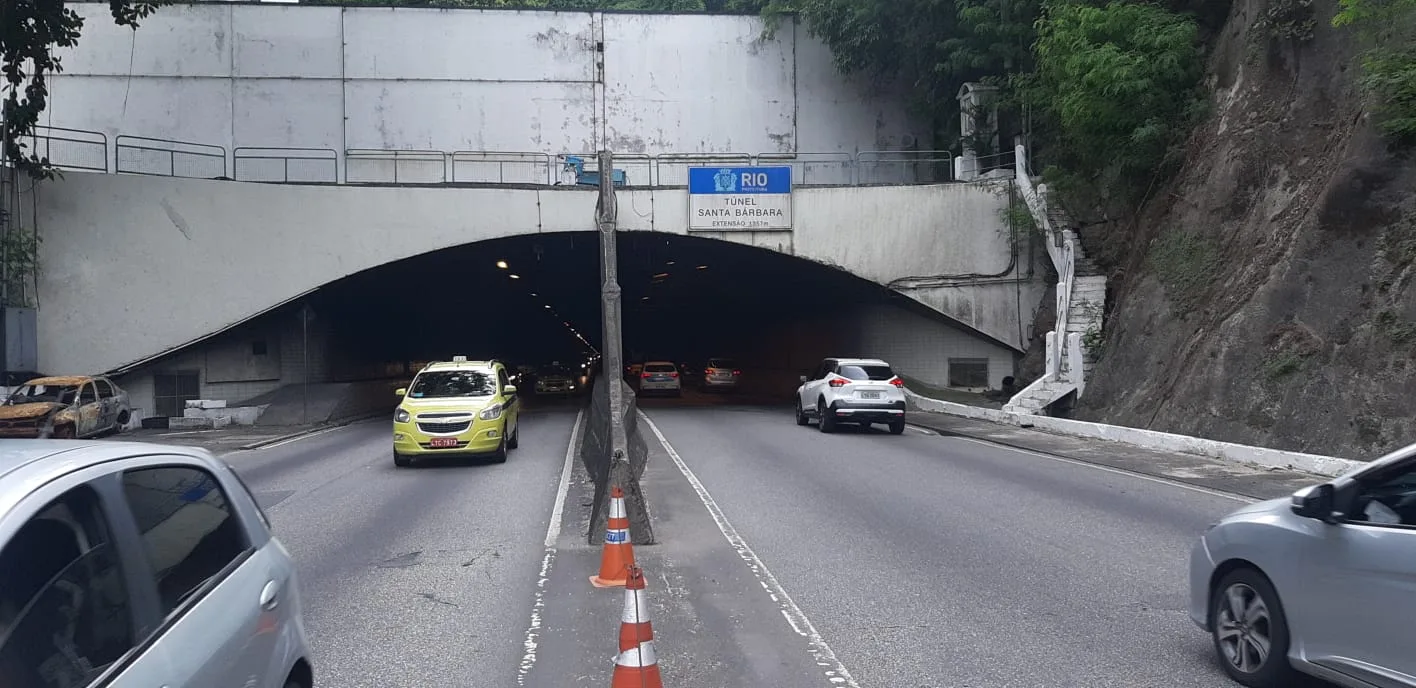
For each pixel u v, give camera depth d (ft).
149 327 86.12
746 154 115.34
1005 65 100.01
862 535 33.55
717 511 38.68
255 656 11.76
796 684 18.97
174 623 10.23
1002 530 34.24
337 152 109.29
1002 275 97.45
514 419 63.72
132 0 93.09
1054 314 93.40
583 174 106.11
